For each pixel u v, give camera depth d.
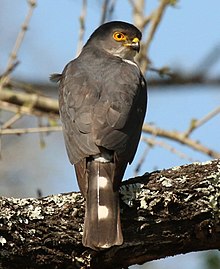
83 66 12.43
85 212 10.09
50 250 10.05
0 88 15.80
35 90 17.34
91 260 10.12
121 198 10.26
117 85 11.80
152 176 10.43
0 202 10.05
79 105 11.41
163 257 10.34
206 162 10.49
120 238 9.80
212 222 10.18
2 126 16.09
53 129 15.30
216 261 13.34
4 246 9.92
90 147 10.63
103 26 14.22
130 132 11.03
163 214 10.18
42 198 10.27
